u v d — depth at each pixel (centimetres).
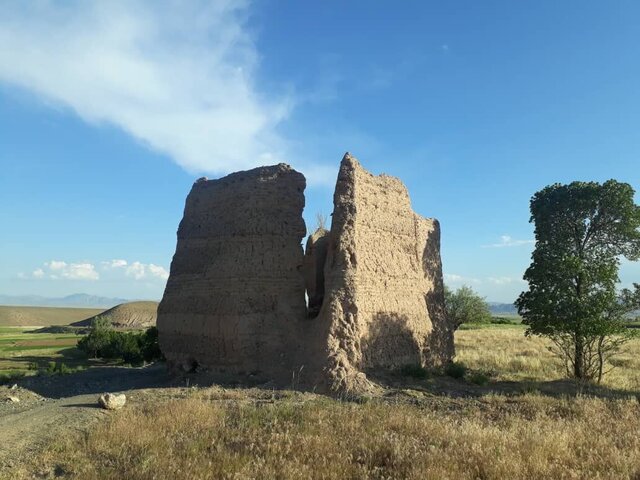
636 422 1183
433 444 953
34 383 2294
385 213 2058
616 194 2117
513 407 1391
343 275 1742
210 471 840
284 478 806
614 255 2178
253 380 1764
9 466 980
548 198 2267
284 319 1847
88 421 1323
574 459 878
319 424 1095
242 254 1917
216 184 2138
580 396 1478
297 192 1977
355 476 832
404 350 2017
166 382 1972
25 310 16312
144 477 833
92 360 4144
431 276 2419
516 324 7506
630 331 2084
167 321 2178
